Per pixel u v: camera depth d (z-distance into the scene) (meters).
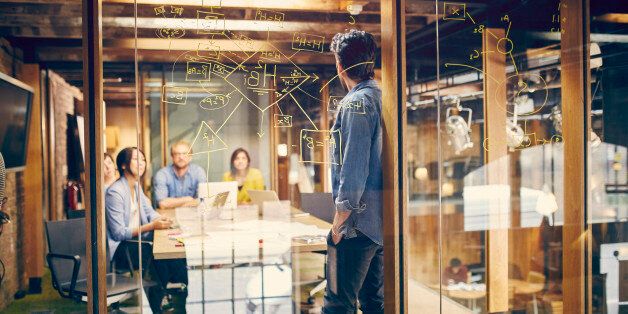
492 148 3.30
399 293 2.74
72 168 4.34
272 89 2.87
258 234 3.02
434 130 4.20
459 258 4.91
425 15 3.20
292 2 2.86
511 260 3.54
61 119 4.34
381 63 2.79
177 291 3.31
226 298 3.30
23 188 4.20
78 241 3.31
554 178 3.32
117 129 3.77
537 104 3.28
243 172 2.95
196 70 2.81
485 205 3.44
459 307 3.71
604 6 3.39
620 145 3.39
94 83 2.38
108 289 3.02
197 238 2.98
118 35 3.52
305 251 2.93
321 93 2.88
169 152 3.20
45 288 3.99
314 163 2.91
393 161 2.72
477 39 3.23
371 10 2.96
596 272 3.41
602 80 3.37
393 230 2.73
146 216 3.29
